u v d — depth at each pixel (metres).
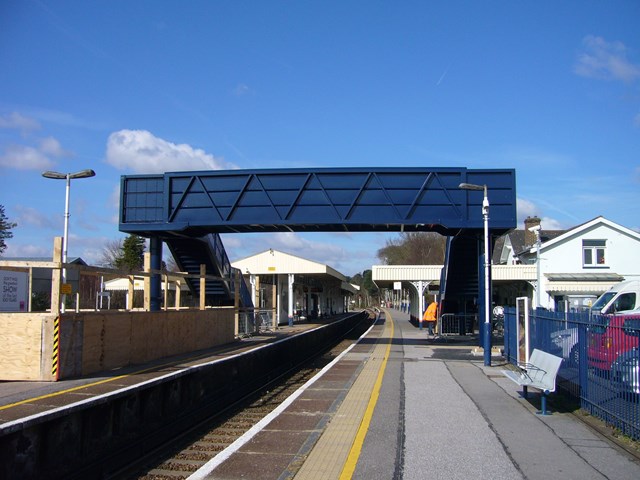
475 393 11.27
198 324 20.95
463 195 22.23
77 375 13.28
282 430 8.12
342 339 36.00
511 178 22.23
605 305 15.98
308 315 56.16
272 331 34.50
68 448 7.09
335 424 8.51
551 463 6.52
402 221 22.38
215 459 6.73
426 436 7.77
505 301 45.34
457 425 8.43
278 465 6.48
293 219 22.78
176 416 10.37
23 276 25.47
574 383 10.05
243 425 11.16
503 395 11.03
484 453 6.93
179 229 23.19
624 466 6.40
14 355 12.68
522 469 6.29
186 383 10.93
